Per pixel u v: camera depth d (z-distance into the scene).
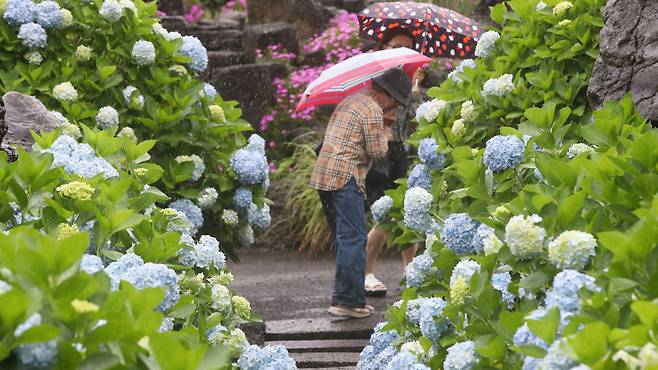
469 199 7.49
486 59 9.74
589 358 3.71
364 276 12.38
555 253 4.74
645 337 3.70
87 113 9.97
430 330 5.98
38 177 5.74
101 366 3.51
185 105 10.29
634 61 7.82
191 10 25.62
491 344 4.77
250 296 14.41
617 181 5.11
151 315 3.80
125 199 5.88
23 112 8.60
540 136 6.76
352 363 11.38
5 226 5.67
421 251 8.13
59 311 3.55
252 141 10.89
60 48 10.39
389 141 13.23
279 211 18.11
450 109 9.26
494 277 5.64
